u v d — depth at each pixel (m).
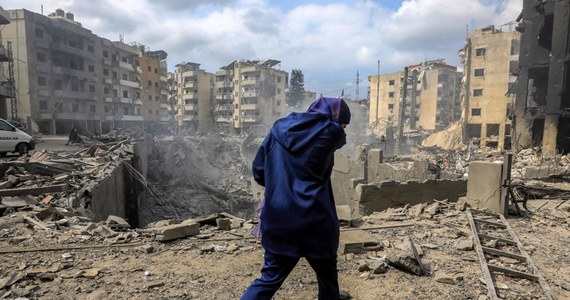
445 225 5.65
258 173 2.50
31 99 47.78
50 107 50.66
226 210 27.22
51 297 3.23
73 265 3.97
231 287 3.49
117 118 64.00
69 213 7.09
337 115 2.40
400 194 8.27
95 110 58.81
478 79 52.72
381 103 77.88
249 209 28.50
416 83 72.00
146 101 76.25
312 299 3.29
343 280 3.68
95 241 4.83
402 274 3.80
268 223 2.31
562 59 25.80
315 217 2.23
